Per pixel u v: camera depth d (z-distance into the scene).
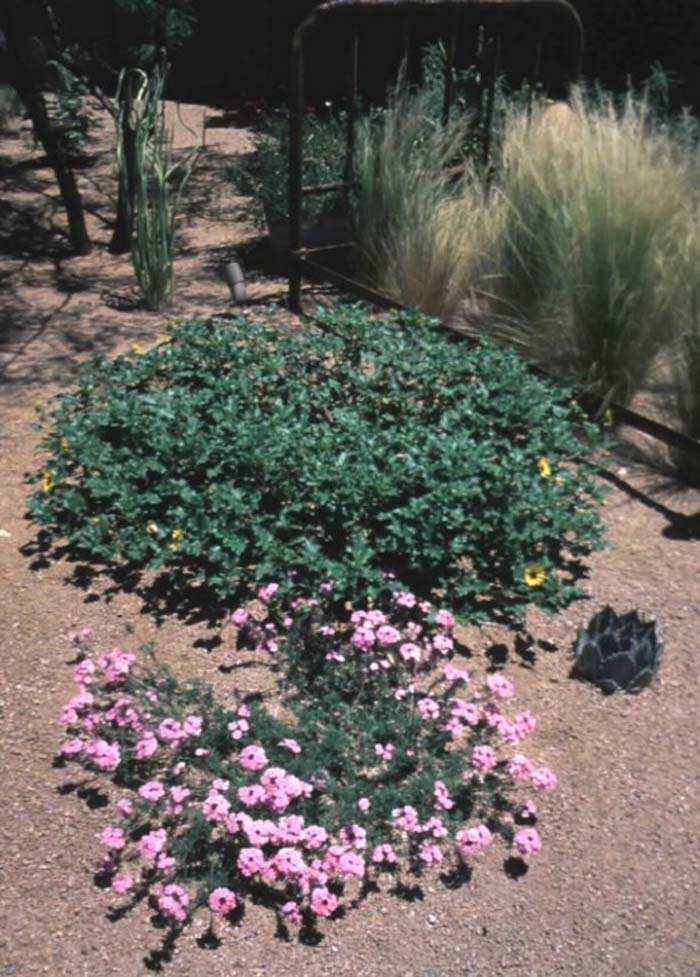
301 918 2.70
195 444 4.07
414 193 5.96
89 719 3.09
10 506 4.28
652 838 2.94
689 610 3.79
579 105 5.70
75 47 8.10
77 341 5.82
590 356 4.95
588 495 4.38
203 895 2.72
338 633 3.56
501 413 4.36
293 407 4.34
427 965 2.60
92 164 9.49
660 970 2.60
